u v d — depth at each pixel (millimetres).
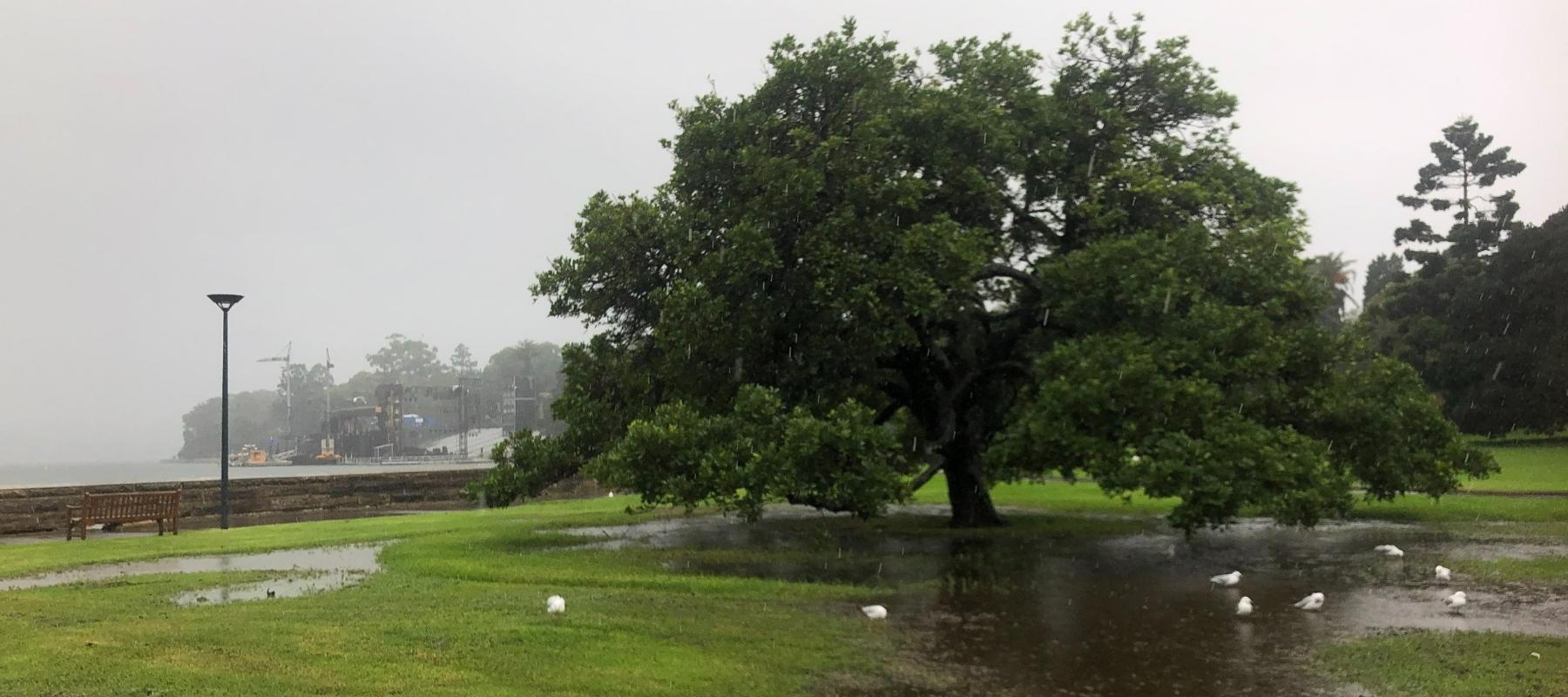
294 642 8266
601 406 17312
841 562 13742
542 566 13000
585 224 17938
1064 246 17938
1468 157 60750
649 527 19000
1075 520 19312
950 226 15328
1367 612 9914
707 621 9328
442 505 30203
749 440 14219
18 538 20797
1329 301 16266
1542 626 9133
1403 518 18438
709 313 14898
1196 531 16891
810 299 15461
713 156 16828
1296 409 15086
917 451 18500
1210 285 15594
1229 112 17938
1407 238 59812
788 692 7051
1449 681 7215
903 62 18109
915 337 15781
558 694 6809
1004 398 19156
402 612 9609
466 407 120875
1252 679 7426
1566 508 19266
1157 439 13328
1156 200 16344
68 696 6676
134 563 14039
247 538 17266
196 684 6961
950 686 7250
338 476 29547
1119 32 17594
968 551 14938
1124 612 10031
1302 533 16625
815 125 17391
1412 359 51938
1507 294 49344
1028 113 17047
